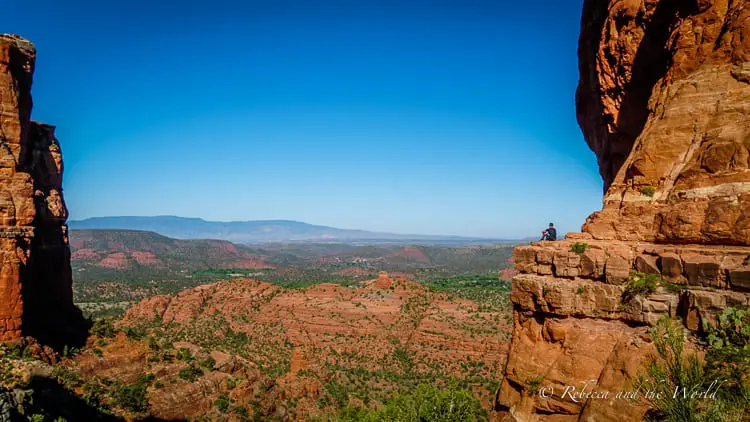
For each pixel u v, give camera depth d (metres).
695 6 19.14
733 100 17.11
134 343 55.16
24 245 39.62
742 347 13.48
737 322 13.73
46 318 48.06
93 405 40.75
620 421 15.06
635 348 15.76
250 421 53.62
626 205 18.58
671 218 16.91
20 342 38.94
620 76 24.39
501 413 19.03
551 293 18.12
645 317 16.09
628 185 18.98
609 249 17.67
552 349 17.98
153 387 49.09
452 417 33.59
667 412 13.68
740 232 15.09
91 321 56.84
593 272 17.75
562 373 17.17
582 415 16.16
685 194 16.95
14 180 38.50
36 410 28.52
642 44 22.97
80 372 44.50
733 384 13.40
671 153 18.08
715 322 14.38
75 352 47.00
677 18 20.42
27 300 41.19
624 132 25.28
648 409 14.57
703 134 17.45
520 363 18.66
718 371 13.60
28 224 39.47
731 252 14.92
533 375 18.02
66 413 35.44
